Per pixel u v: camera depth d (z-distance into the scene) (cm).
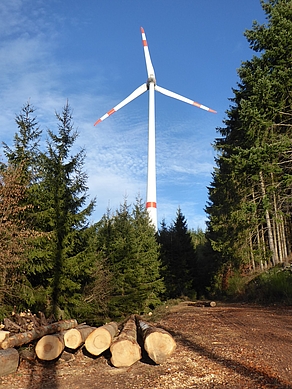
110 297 1880
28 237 1142
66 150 1487
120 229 2494
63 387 577
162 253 3544
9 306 1143
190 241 3869
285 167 2411
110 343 711
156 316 1609
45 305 1279
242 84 2870
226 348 792
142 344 764
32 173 1315
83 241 1488
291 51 2292
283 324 1135
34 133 1396
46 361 722
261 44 2400
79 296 1412
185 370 631
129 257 2262
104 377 621
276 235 2956
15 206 1100
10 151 1345
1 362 635
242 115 2253
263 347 791
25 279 1231
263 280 2248
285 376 582
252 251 2669
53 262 1288
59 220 1348
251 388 529
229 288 2780
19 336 742
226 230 2919
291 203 2709
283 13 2381
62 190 1402
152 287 2681
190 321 1302
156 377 600
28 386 585
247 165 2183
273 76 2306
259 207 2602
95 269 1588
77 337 732
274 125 2355
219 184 3522
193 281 3725
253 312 1512
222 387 538
